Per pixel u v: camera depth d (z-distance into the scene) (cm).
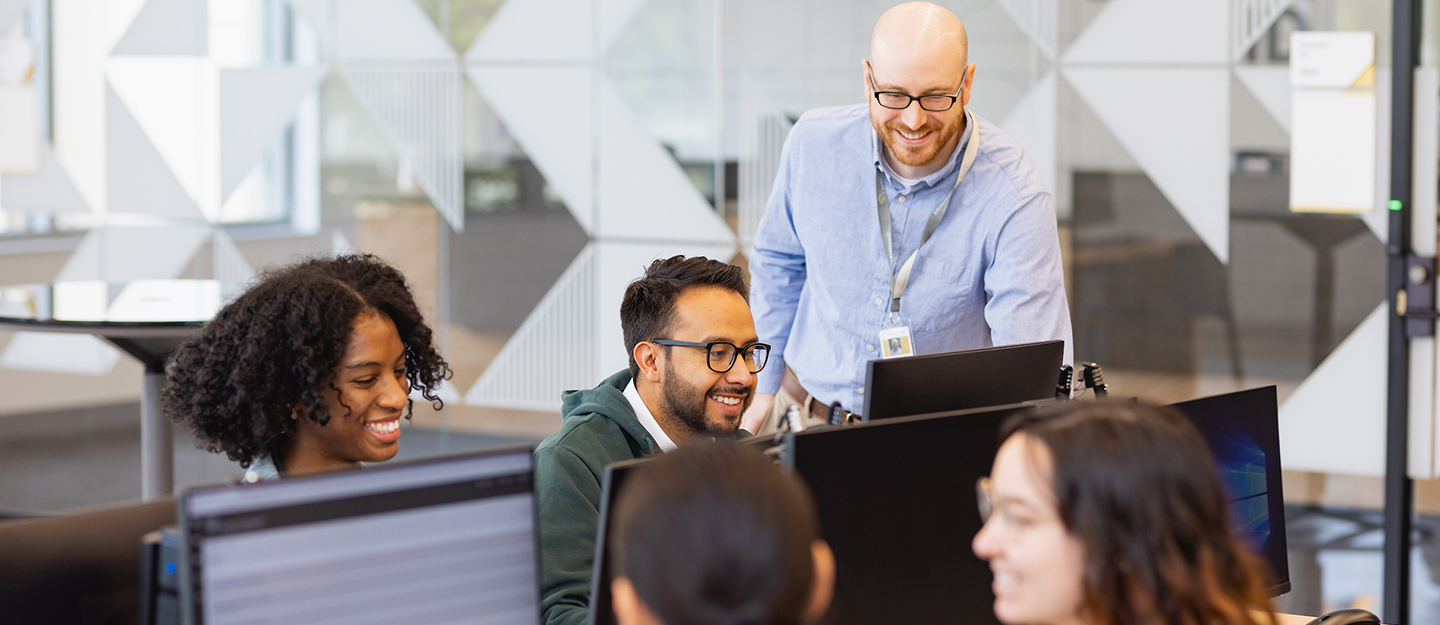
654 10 461
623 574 85
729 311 192
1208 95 390
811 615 85
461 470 117
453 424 511
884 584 139
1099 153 404
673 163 464
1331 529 387
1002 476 113
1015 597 111
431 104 498
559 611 155
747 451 90
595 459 179
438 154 499
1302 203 379
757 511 82
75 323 318
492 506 119
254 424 153
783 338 271
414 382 177
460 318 504
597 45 471
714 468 85
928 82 216
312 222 518
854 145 249
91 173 536
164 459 362
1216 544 108
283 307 155
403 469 114
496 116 490
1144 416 111
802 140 257
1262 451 172
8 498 473
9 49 533
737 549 80
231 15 517
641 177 470
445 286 504
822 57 436
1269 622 113
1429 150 361
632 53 466
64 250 541
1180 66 392
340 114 510
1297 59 375
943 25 219
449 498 116
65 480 495
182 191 527
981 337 252
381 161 506
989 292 243
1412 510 375
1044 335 235
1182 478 107
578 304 486
